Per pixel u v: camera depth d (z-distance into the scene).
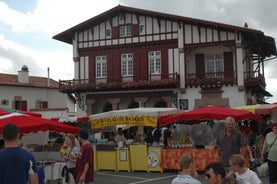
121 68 33.53
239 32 30.27
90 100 34.03
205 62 32.41
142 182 15.23
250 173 6.41
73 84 34.31
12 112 13.61
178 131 20.42
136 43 33.09
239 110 17.47
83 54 34.72
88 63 34.50
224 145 9.36
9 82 41.94
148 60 32.78
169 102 31.78
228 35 30.72
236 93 30.61
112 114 19.08
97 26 34.38
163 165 18.16
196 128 19.05
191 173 6.01
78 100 34.28
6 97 41.44
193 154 17.28
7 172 5.59
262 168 15.57
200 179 15.31
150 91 32.38
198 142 18.94
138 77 32.88
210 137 18.81
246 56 33.06
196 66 32.59
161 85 31.30
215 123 19.33
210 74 31.80
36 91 43.94
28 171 5.76
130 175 17.48
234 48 30.58
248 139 20.22
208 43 31.05
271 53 35.12
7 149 5.71
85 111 34.12
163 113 18.50
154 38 32.59
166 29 32.31
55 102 45.31
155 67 32.56
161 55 32.38
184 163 6.00
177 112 19.19
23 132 11.84
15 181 5.59
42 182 10.18
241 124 22.59
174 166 17.84
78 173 8.95
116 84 32.53
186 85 31.58
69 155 10.02
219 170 5.67
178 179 5.92
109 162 19.50
